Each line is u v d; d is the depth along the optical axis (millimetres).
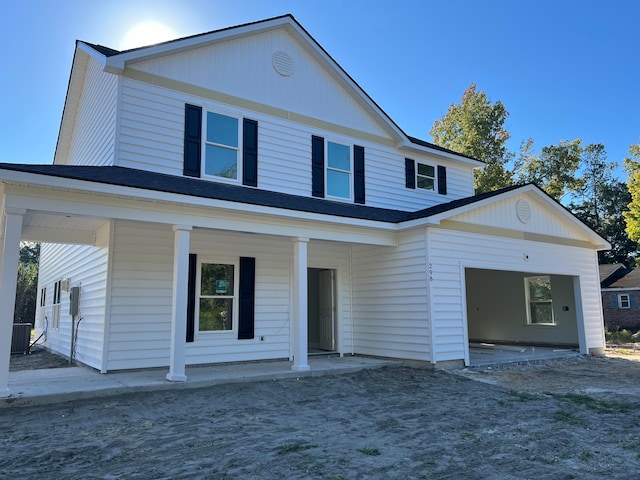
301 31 11711
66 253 12797
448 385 8586
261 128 10977
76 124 13688
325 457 4449
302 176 11492
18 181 6238
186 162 9766
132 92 9320
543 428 5684
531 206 12797
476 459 4473
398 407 6793
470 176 15586
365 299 11828
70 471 4008
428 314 10148
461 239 10961
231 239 10547
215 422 5703
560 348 14594
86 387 6980
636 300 27406
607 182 46438
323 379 8805
